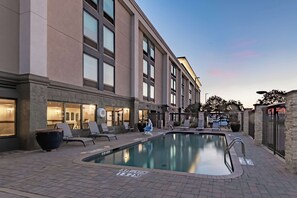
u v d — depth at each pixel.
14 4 9.16
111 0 17.27
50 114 10.86
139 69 22.83
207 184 4.75
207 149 12.02
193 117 32.62
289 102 6.05
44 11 9.84
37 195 4.09
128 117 19.92
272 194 4.21
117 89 17.97
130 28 20.53
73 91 12.50
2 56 8.69
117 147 10.28
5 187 4.52
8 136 8.77
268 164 6.77
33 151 8.77
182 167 7.91
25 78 9.00
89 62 14.22
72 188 4.47
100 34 15.48
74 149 9.39
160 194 4.17
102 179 5.05
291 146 5.83
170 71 34.72
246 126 17.31
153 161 8.91
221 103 60.75
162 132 19.19
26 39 9.16
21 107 9.10
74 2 12.77
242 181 4.98
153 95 27.67
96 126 13.40
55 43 11.21
